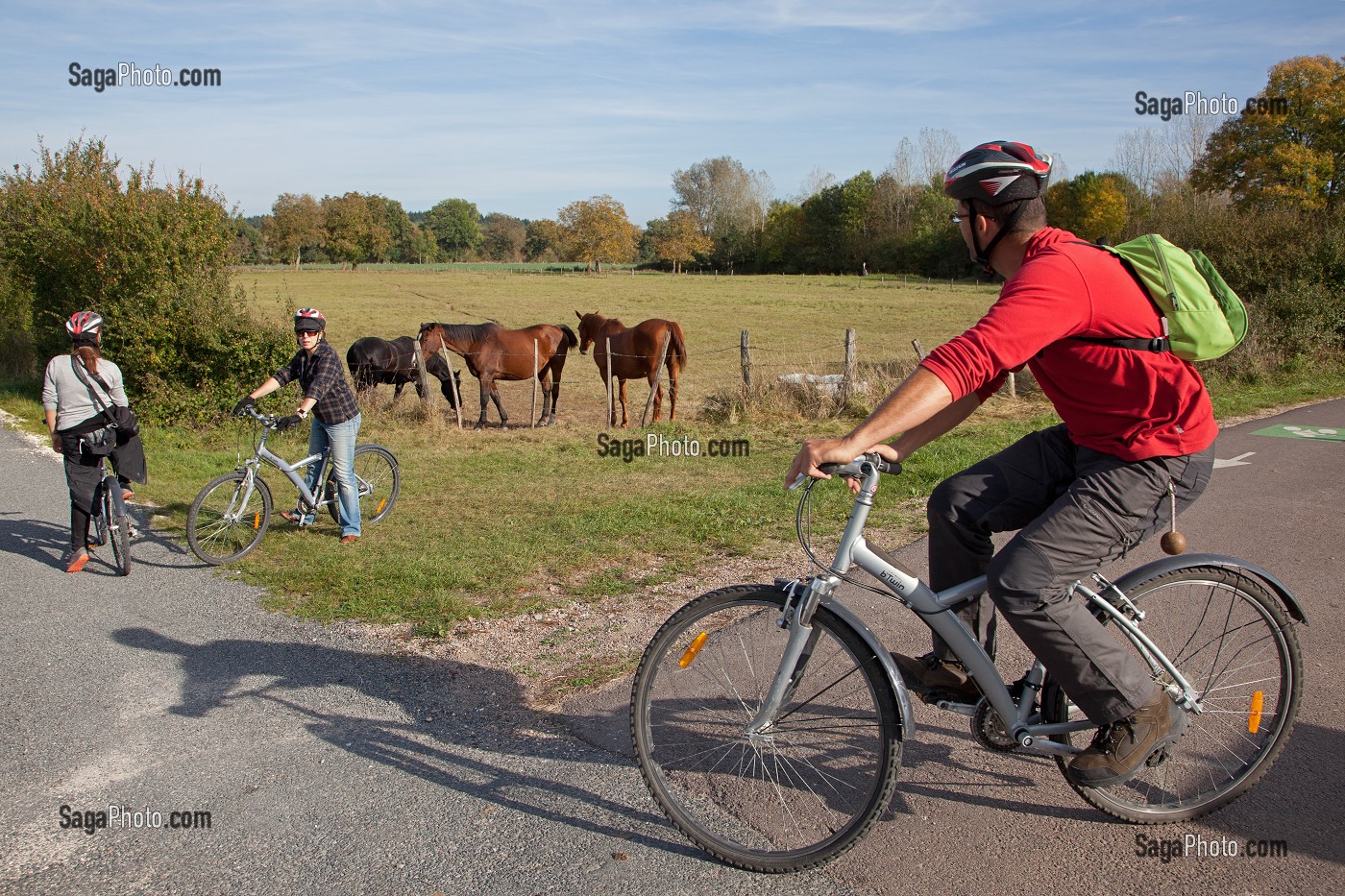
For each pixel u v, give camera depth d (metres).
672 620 2.93
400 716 3.98
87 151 15.70
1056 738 2.97
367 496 7.71
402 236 131.62
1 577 6.17
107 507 6.19
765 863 2.80
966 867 2.80
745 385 14.39
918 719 3.79
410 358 15.27
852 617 2.81
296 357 7.05
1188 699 2.88
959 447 10.00
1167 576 2.96
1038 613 2.65
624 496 8.57
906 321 38.22
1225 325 2.55
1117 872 2.76
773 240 97.50
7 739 3.82
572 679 4.32
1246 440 9.83
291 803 3.28
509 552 6.53
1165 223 20.22
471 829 3.08
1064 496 2.70
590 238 100.19
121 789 3.40
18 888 2.82
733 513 7.39
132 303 13.02
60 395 6.15
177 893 2.78
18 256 15.02
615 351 14.59
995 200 2.68
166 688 4.33
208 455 11.02
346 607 5.45
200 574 6.25
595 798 3.26
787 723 3.24
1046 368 2.68
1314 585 5.18
